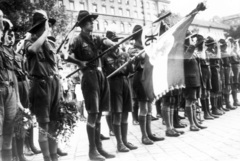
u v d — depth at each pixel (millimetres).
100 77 5156
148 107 6402
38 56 4402
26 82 5797
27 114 4129
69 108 4648
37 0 35031
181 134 6727
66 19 34344
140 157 4934
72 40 5164
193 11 5031
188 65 7086
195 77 7105
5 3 27969
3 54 4070
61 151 5727
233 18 103562
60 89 4680
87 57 5059
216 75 9359
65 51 5164
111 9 69500
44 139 4371
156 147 5637
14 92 4164
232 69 11102
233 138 5656
